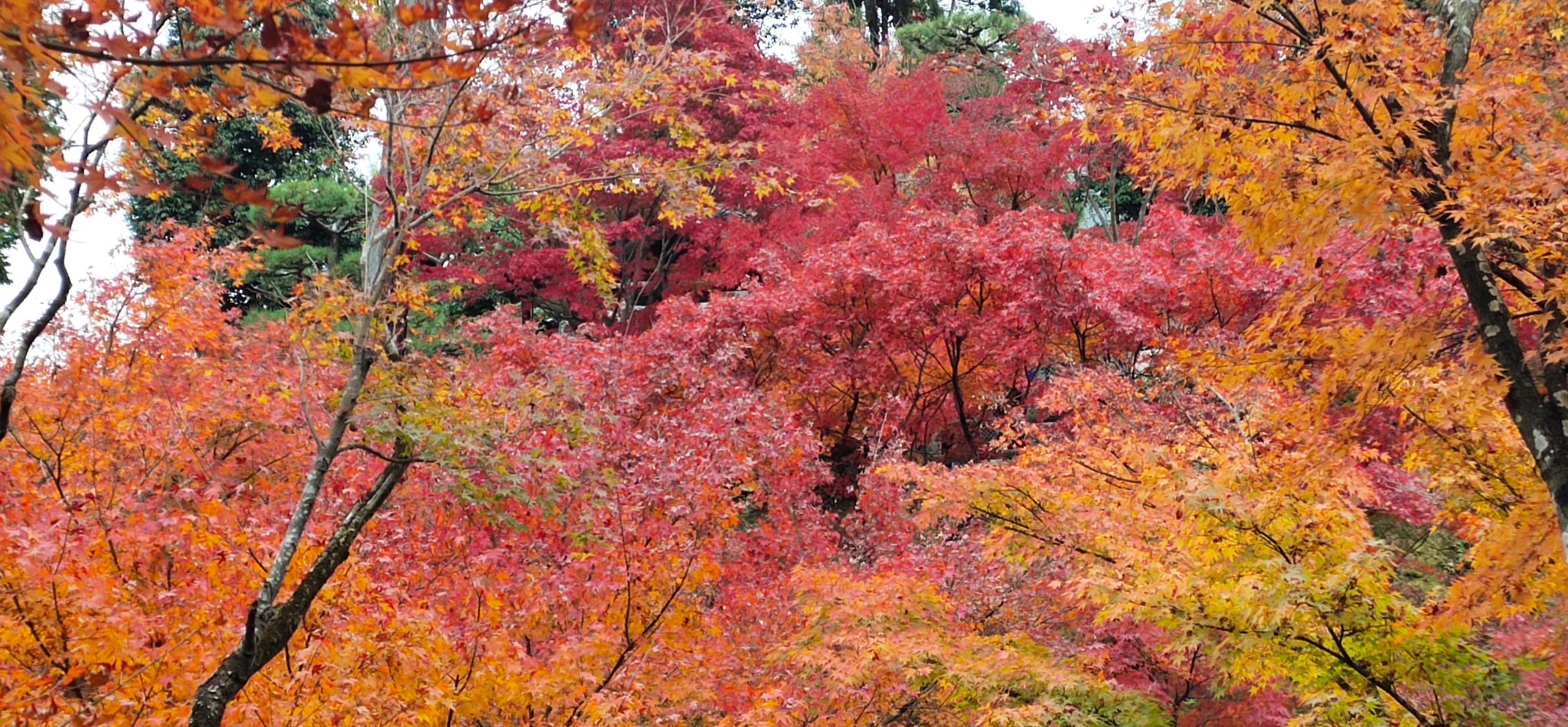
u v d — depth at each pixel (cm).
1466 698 686
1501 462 777
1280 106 650
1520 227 553
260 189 207
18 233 419
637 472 905
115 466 735
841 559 1090
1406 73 596
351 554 682
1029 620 970
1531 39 652
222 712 484
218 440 889
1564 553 581
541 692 657
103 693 526
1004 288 1443
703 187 648
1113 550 843
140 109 335
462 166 617
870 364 1476
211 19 203
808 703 816
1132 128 708
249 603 611
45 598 520
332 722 587
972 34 2802
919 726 859
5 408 446
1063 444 1094
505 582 725
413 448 604
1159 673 905
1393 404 778
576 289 2048
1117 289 1398
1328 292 690
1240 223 676
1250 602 679
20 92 188
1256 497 785
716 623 823
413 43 371
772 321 1538
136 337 831
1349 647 704
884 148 2023
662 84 689
